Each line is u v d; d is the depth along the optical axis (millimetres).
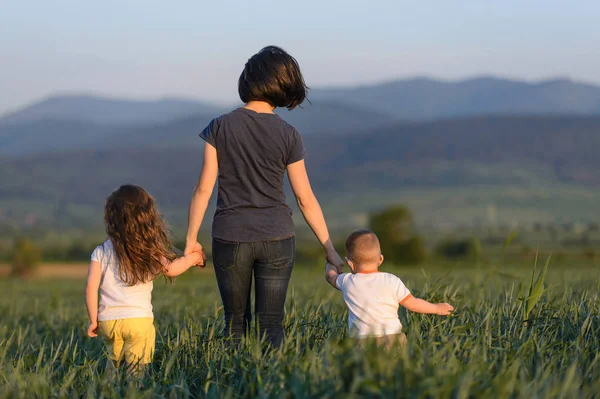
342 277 11055
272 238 10492
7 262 193875
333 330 11367
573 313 11781
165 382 9555
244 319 10938
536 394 7129
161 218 11477
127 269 11031
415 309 10711
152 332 11320
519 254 131000
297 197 11031
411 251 135125
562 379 8359
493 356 9438
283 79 10617
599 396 7742
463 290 17250
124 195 11273
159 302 24344
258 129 10609
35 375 9836
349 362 7059
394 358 7816
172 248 11492
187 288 42688
